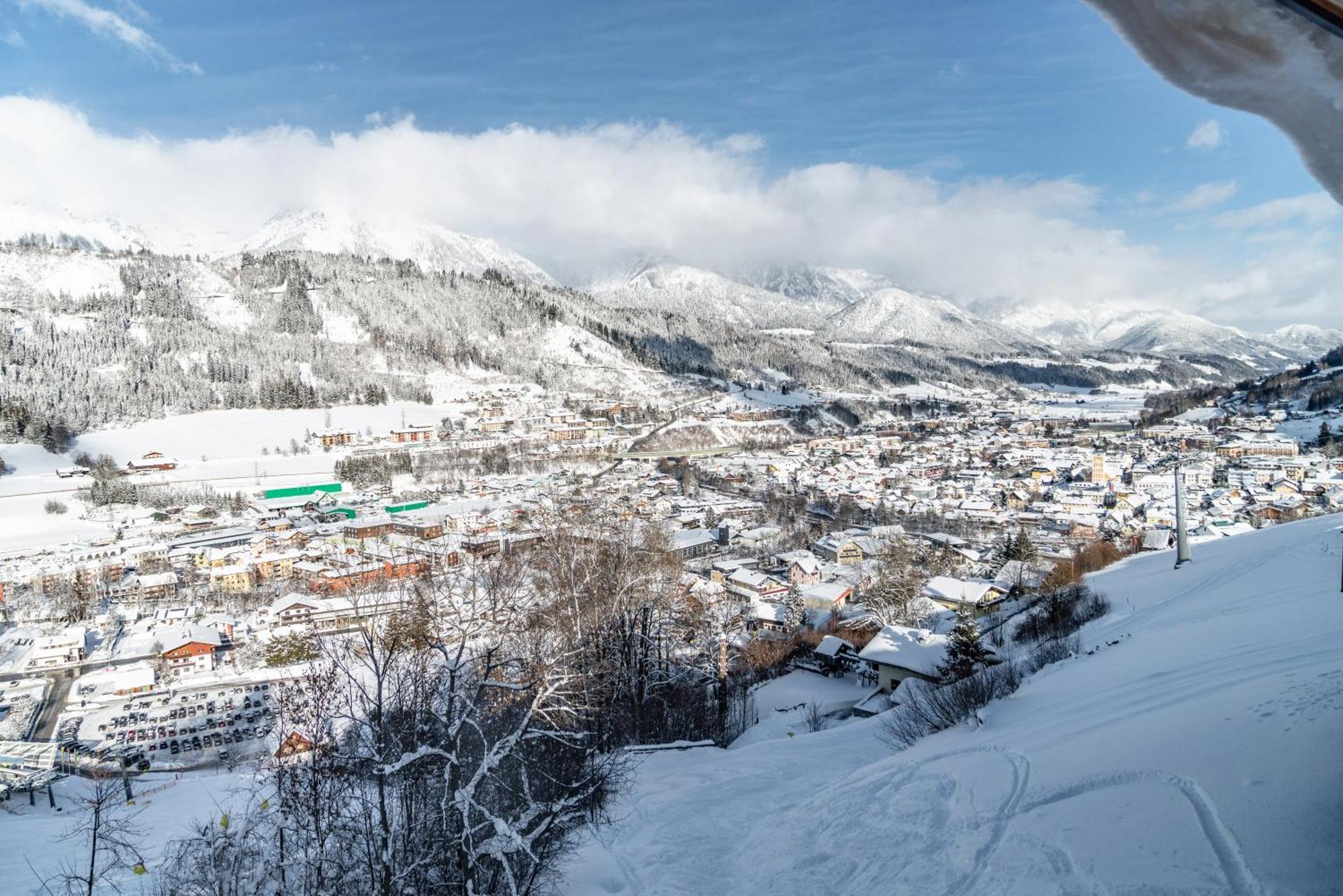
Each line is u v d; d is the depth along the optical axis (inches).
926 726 831.1
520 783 546.9
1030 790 434.9
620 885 494.0
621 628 1024.9
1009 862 351.9
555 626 855.7
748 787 708.7
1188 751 392.8
